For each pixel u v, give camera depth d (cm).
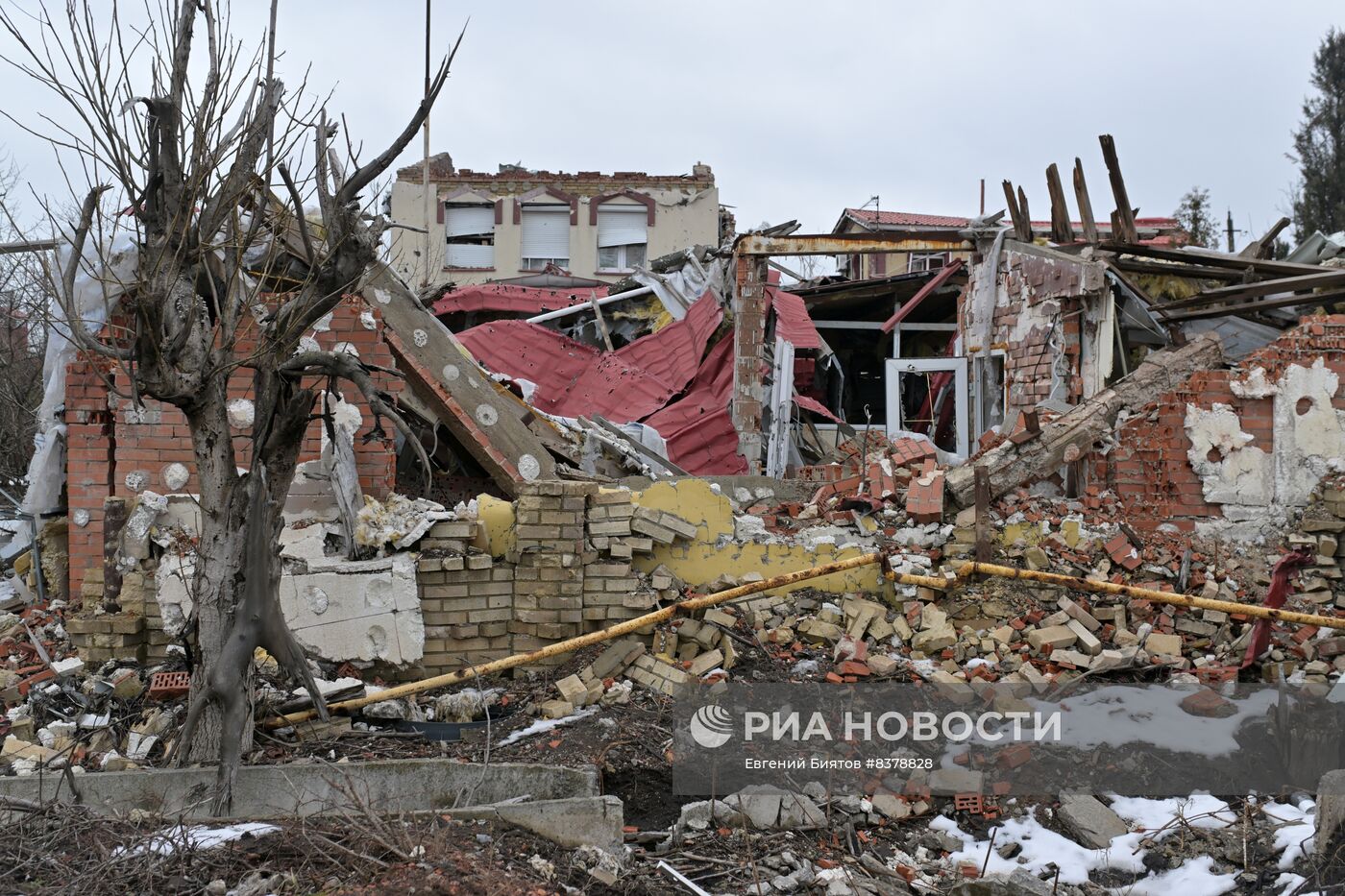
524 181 2892
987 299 1525
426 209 1381
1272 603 833
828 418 1680
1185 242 2117
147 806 581
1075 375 1300
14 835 510
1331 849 561
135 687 754
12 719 726
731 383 1620
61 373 941
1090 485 978
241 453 848
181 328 578
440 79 620
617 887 511
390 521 805
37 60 555
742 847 599
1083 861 607
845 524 929
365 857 488
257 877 474
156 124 574
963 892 560
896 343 1873
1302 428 988
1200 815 639
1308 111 3841
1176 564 923
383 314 988
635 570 859
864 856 600
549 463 1008
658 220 2916
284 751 665
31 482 945
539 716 743
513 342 1667
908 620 862
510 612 816
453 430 1017
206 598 618
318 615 779
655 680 780
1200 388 994
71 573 862
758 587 827
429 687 744
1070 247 1375
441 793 608
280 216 715
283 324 623
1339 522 957
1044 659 819
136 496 838
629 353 1698
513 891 467
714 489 892
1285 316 1279
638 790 671
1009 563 912
